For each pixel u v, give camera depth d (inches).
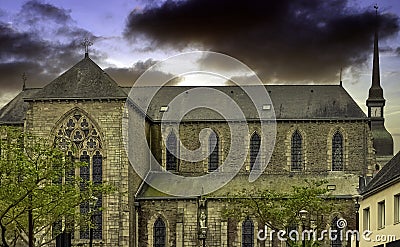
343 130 4271.7
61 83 3922.2
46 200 2541.8
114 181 3826.3
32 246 2399.1
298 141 4298.7
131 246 3863.2
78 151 3855.8
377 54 5605.3
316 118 4271.7
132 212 3905.0
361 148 4252.0
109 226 3799.2
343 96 4394.7
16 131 2721.5
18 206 2448.3
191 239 3907.5
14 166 2386.8
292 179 4158.5
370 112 5511.8
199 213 3892.7
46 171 2529.5
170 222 3922.2
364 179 3853.3
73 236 3801.7
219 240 3892.7
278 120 4286.4
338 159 4259.4
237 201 3570.4
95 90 3875.5
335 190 3988.7
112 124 3855.8
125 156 3838.6
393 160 3171.8
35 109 3885.3
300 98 4402.1
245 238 3895.2
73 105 3868.1
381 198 2940.5
